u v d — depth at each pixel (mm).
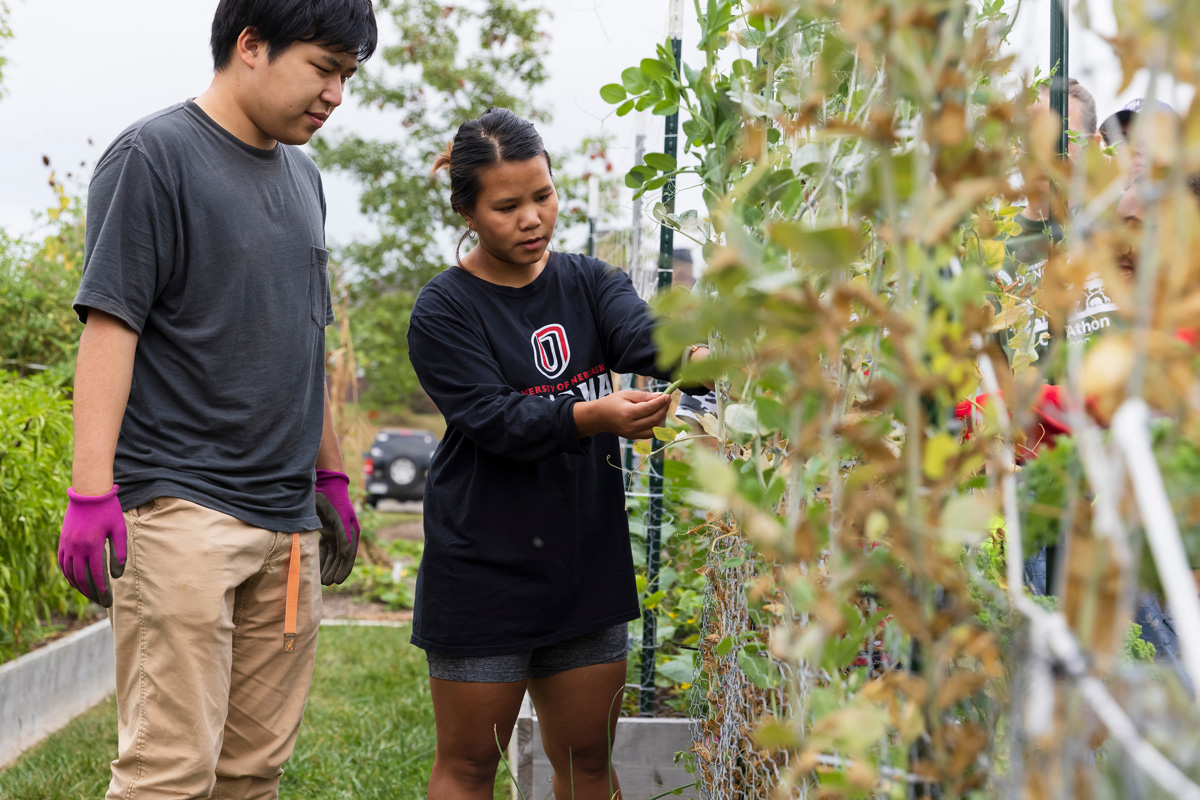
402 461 12703
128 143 1846
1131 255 870
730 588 1399
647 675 2816
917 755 744
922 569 604
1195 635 401
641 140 3170
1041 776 526
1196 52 459
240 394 1954
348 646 4934
